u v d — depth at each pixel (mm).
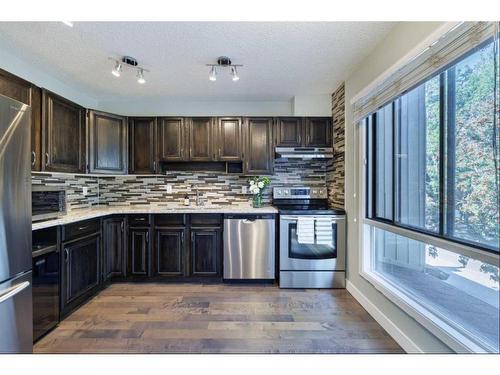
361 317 2346
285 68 2697
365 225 2559
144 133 3461
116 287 3010
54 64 2609
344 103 3053
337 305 2576
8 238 1491
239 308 2510
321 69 2723
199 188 3744
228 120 3477
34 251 1977
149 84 3125
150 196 3744
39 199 2219
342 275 2984
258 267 3090
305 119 3467
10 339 1505
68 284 2359
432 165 1718
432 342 1625
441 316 1635
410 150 1955
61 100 2596
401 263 2107
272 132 3473
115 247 3121
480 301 1412
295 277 2994
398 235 2146
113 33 2070
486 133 1334
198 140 3471
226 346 1938
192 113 3740
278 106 3729
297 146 3459
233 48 2299
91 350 1890
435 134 1691
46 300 2086
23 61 2537
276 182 3742
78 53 2389
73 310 2457
